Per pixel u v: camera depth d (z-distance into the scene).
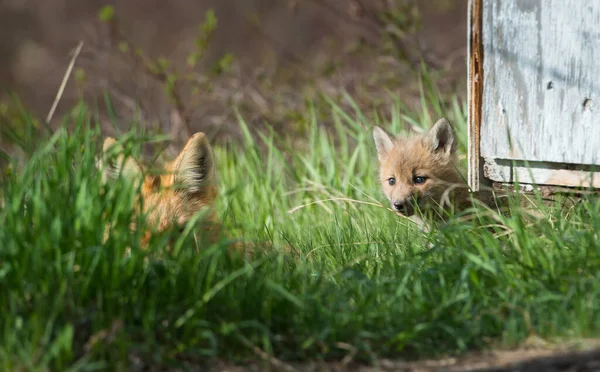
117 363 6.79
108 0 42.59
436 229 10.60
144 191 10.14
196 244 8.82
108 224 8.34
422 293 8.09
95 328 7.10
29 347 6.65
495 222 10.66
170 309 7.40
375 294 7.94
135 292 7.46
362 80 19.00
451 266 8.34
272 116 18.59
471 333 7.52
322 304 7.80
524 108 10.67
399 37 19.25
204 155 10.67
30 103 35.44
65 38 40.09
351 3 19.42
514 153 10.84
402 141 13.85
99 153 9.32
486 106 10.96
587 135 10.28
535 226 9.38
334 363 7.27
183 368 6.98
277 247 10.41
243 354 7.35
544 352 7.16
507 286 8.05
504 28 10.64
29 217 7.78
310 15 37.91
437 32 29.42
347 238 10.43
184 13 40.97
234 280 7.91
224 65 18.78
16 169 8.87
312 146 14.70
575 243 8.57
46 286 7.20
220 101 20.00
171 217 9.47
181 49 34.94
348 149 16.33
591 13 10.03
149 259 7.74
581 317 7.30
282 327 7.61
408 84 18.33
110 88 19.91
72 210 7.63
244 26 37.53
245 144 16.20
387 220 11.65
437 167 13.14
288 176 14.92
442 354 7.39
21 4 42.62
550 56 10.38
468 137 11.23
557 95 10.41
